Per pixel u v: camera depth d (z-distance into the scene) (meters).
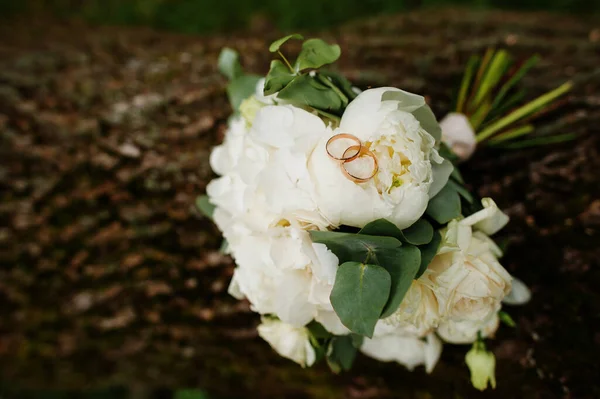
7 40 0.90
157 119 0.76
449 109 0.74
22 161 0.78
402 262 0.55
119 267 0.79
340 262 0.56
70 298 0.81
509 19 0.84
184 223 0.76
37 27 1.03
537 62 0.75
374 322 0.54
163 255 0.77
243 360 0.81
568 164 0.71
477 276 0.58
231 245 0.61
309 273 0.57
